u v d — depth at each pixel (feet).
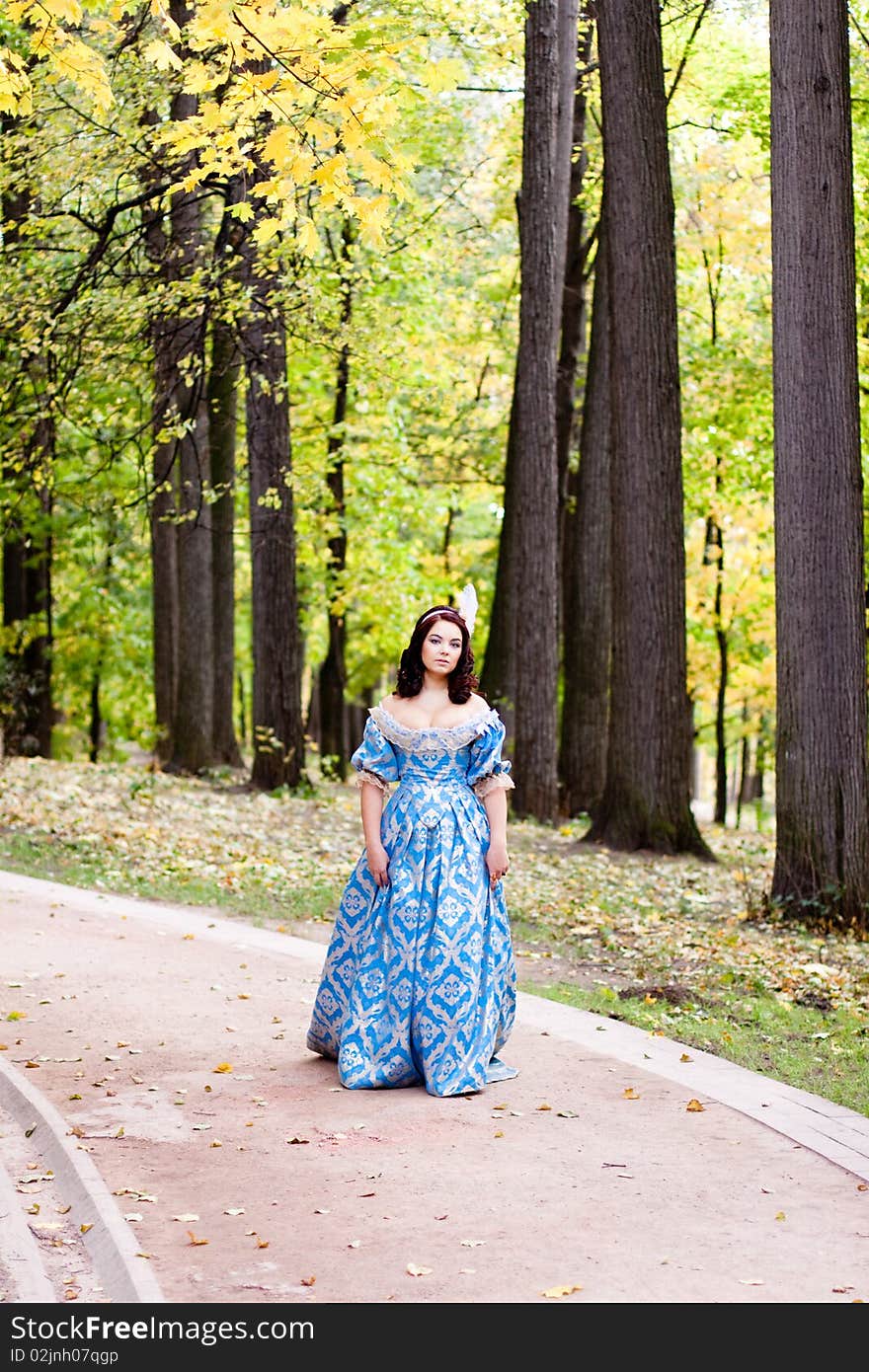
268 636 59.72
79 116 39.58
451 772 21.40
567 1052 22.53
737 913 39.96
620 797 51.13
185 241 43.01
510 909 38.19
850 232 38.47
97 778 58.39
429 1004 20.35
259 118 31.19
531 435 57.82
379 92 23.09
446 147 65.72
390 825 21.18
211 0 21.68
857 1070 22.74
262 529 59.16
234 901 37.86
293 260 43.83
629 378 48.60
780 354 38.91
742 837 69.46
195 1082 20.66
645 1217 15.06
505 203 73.92
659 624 50.08
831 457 38.68
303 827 50.83
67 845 43.93
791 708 39.37
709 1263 13.78
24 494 47.03
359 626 94.94
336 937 21.56
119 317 40.27
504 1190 15.93
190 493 63.93
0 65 23.77
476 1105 19.52
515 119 69.72
